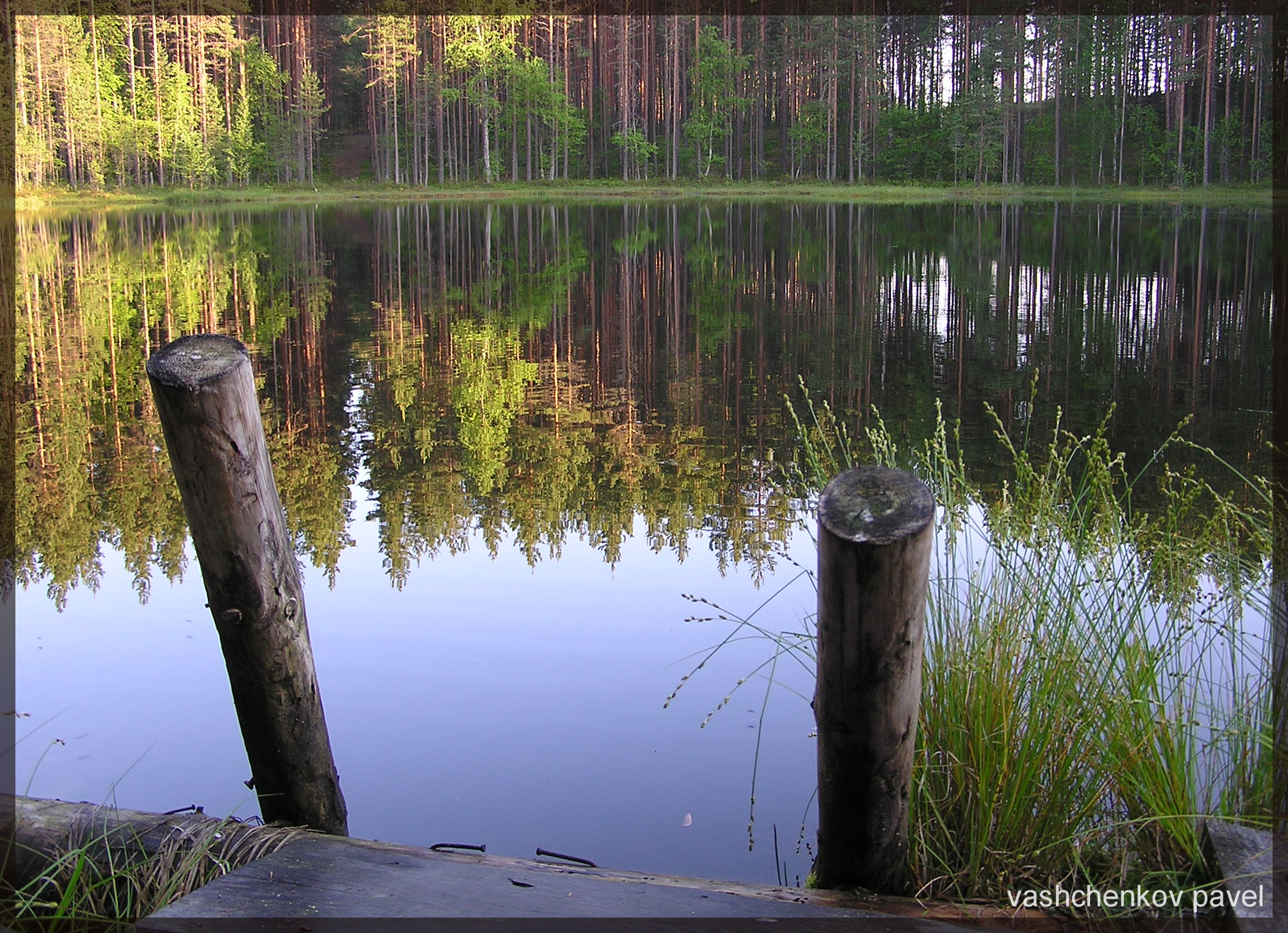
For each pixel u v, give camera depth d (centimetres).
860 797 171
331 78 4853
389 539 432
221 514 186
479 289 1326
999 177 4391
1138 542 217
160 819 194
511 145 4944
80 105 3612
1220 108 3853
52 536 428
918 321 1011
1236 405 631
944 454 246
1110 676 196
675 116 4809
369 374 796
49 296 1231
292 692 204
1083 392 680
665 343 924
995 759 194
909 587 151
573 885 173
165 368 180
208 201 3906
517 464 552
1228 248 1670
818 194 4244
